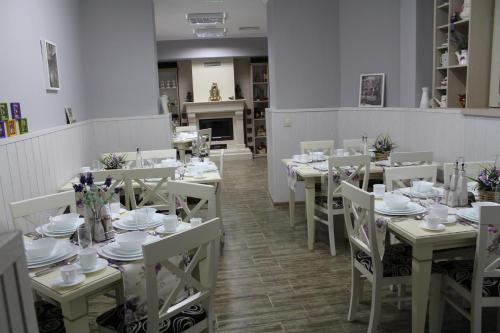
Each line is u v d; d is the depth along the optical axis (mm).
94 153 5113
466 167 3002
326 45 5344
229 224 4734
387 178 2926
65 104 4191
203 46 9602
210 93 10078
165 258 1574
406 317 2607
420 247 2031
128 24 5113
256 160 9648
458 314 2594
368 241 2305
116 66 5148
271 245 3994
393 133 4902
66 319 1605
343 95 5426
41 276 1673
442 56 4285
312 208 3781
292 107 5395
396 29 4906
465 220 2164
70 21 4520
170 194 2762
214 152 9914
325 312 2711
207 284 1879
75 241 2102
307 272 3340
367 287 3039
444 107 4207
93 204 2078
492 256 1933
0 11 2844
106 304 2941
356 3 5125
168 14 6863
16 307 754
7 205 2719
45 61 3611
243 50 9727
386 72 5023
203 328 1891
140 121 5262
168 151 4508
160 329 1770
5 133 2787
